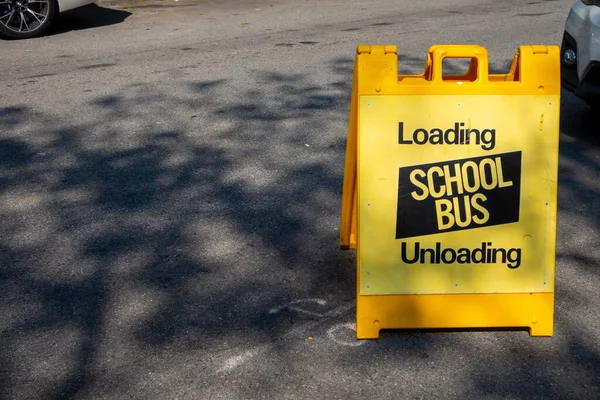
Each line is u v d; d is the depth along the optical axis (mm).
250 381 3299
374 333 3641
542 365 3416
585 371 3369
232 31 11430
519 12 12711
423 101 3592
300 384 3275
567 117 7121
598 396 3195
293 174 5738
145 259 4426
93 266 4352
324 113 7215
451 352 3523
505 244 3660
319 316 3822
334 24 11898
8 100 7754
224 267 4320
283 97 7742
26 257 4473
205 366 3410
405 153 3615
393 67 3576
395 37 10711
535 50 3607
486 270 3670
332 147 6305
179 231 4797
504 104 3605
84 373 3377
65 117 7160
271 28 11617
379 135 3604
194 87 8141
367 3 14047
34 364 3449
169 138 6559
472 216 3648
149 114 7223
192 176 5719
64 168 5922
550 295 3670
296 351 3523
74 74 8828
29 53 10078
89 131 6766
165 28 11781
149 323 3764
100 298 4004
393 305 3652
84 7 13727
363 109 3594
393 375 3340
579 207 5156
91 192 5449
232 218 4977
